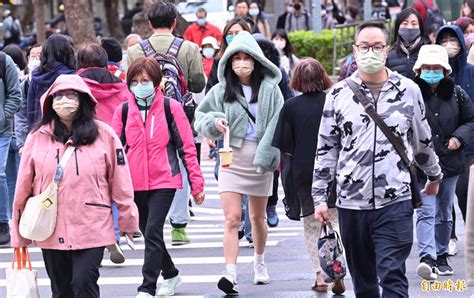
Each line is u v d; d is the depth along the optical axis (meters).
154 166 19.34
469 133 21.14
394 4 75.56
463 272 22.14
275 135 19.97
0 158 26.39
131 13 98.75
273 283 21.61
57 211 15.92
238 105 20.34
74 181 15.89
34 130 16.20
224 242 20.28
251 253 25.11
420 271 20.73
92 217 15.98
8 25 82.94
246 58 20.19
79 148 16.03
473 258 17.06
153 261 19.25
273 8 73.94
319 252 18.50
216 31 46.47
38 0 76.69
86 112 16.09
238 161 20.33
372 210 16.03
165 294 20.53
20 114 26.55
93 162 16.00
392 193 15.93
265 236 21.28
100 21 100.44
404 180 15.99
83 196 15.94
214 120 20.17
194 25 46.59
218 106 20.47
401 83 16.14
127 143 19.41
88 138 16.00
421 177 19.39
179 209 26.42
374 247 16.45
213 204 35.78
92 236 15.96
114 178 16.27
